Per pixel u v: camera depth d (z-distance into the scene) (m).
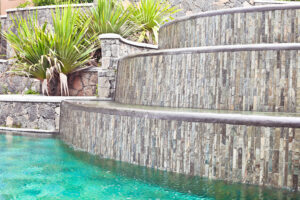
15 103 6.45
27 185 3.12
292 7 4.85
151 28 9.91
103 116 4.17
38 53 7.21
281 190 2.90
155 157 3.58
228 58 4.34
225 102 4.32
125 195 2.85
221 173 3.17
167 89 4.90
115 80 7.27
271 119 2.97
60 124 6.02
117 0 10.31
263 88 4.12
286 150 2.92
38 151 4.57
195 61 4.62
